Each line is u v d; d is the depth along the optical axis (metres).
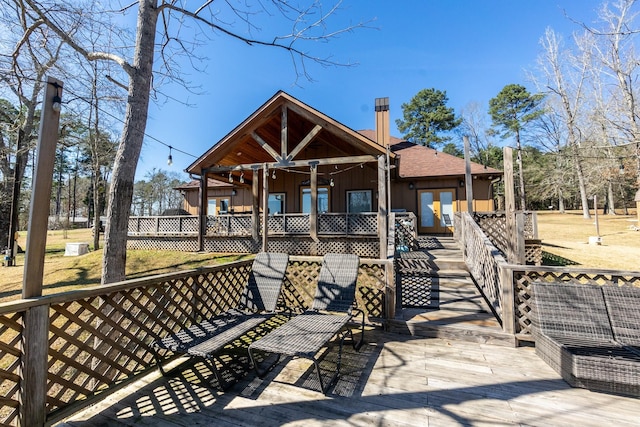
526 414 2.21
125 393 2.55
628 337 2.86
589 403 2.33
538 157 27.23
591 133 17.38
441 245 9.00
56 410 2.12
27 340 1.96
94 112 8.63
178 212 15.86
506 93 27.61
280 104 9.21
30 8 4.78
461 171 12.03
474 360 3.10
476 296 5.01
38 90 7.30
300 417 2.21
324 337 2.76
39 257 2.09
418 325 3.82
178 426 2.12
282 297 4.52
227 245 10.10
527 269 3.49
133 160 4.02
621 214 27.17
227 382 2.71
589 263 8.81
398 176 11.75
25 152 11.19
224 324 3.14
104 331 3.14
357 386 2.62
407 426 2.09
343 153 12.39
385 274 4.04
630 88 10.95
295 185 13.05
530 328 3.45
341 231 9.12
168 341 2.69
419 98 30.89
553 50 19.95
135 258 9.73
